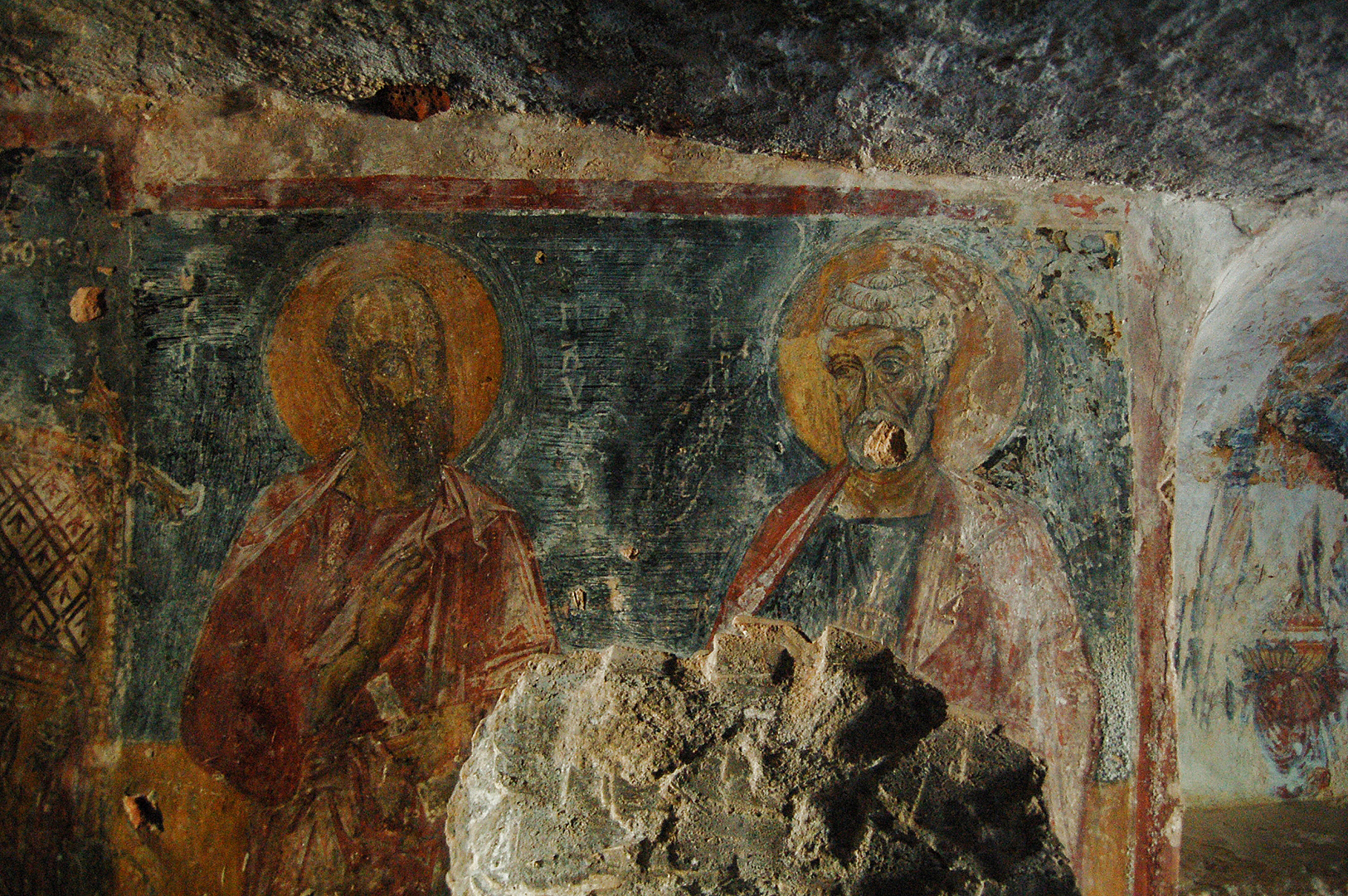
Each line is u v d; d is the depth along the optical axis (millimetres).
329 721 2551
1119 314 2910
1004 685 2859
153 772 2451
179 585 2486
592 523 2682
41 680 2414
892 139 2643
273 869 2494
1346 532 3844
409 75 2438
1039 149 2668
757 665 1771
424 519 2617
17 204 2412
